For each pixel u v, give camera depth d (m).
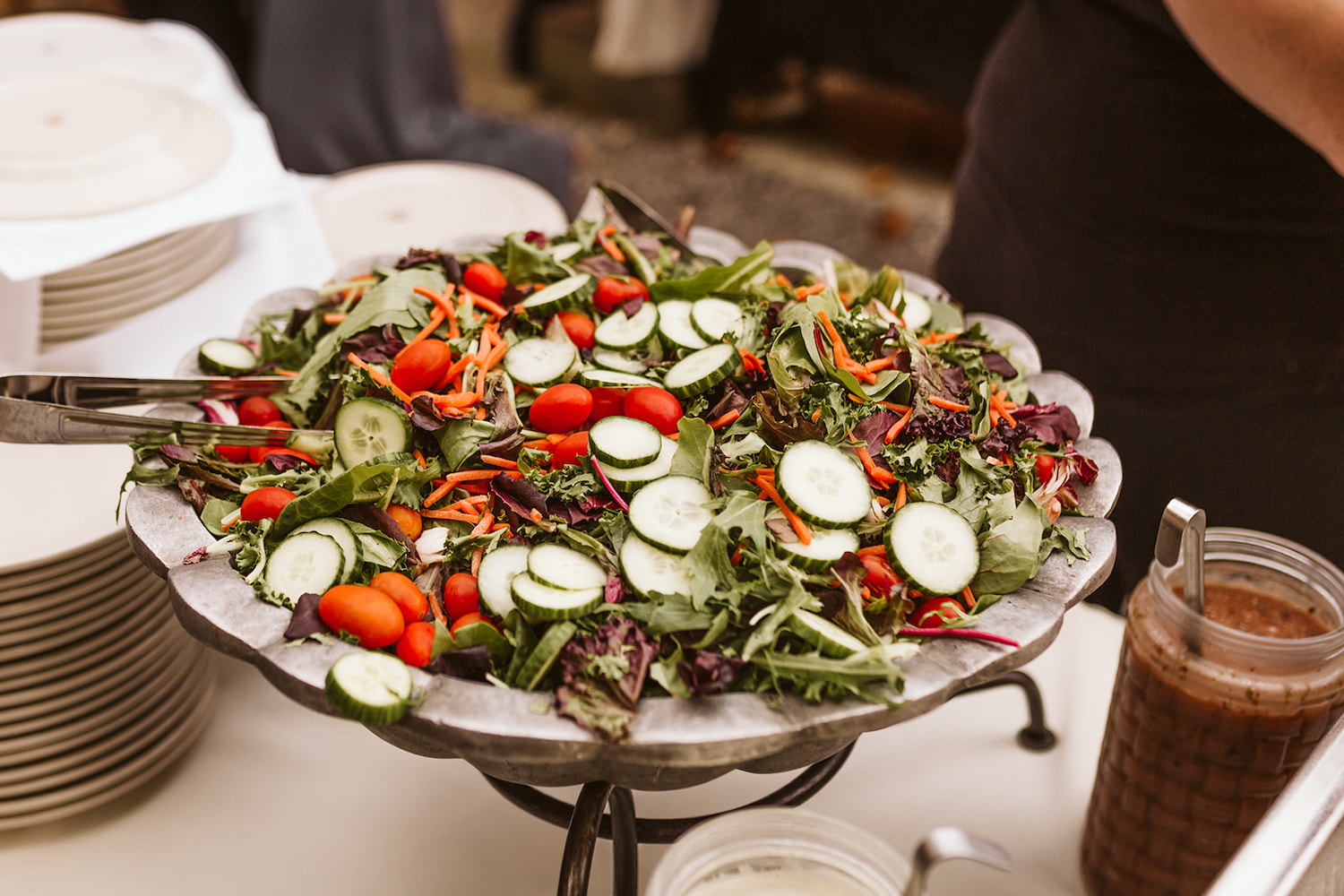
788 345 0.95
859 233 4.14
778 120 4.96
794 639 0.73
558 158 2.47
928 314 1.11
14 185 1.28
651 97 4.84
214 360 1.04
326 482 0.88
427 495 0.90
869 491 0.83
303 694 0.68
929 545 0.80
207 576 0.78
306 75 2.22
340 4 2.17
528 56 5.30
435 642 0.73
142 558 0.83
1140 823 0.90
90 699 0.98
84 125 1.38
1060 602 0.78
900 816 0.99
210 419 0.99
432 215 1.66
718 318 1.02
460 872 0.95
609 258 1.14
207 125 1.46
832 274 1.14
